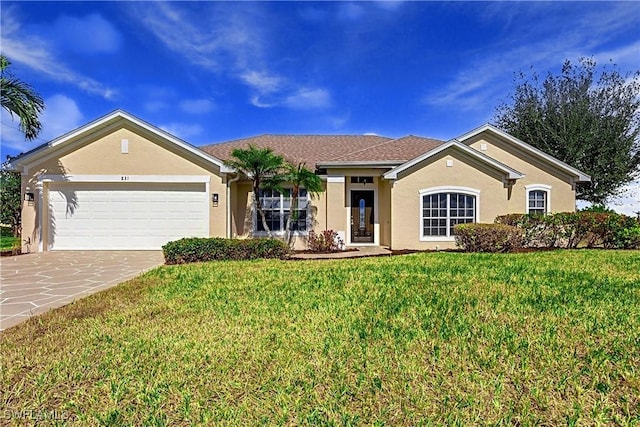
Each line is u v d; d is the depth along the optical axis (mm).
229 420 3129
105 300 7012
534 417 3119
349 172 16891
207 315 5930
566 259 11711
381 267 10320
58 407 3355
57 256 14148
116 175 15695
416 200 15734
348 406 3322
